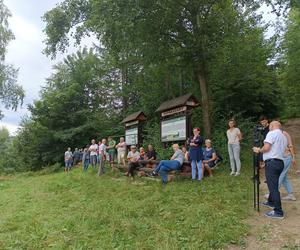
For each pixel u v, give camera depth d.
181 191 10.04
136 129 19.09
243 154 15.70
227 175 12.02
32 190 14.48
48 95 32.66
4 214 9.86
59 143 32.09
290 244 6.15
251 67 19.89
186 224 7.14
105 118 32.22
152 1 13.68
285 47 28.95
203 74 15.98
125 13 13.34
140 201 9.44
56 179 18.02
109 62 28.80
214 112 18.83
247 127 17.62
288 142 8.61
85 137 31.62
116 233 7.03
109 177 15.27
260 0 16.12
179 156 12.08
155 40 15.01
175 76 22.08
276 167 7.46
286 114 30.23
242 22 17.66
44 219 8.73
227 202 8.48
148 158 15.22
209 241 6.28
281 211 7.46
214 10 16.09
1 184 20.09
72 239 6.93
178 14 14.94
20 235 7.46
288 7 15.83
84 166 20.33
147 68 18.48
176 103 14.88
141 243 6.36
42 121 32.25
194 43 15.16
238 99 20.67
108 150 19.27
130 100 31.34
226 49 17.66
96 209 8.96
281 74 29.56
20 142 35.75
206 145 12.80
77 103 32.53
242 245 6.22
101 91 33.81
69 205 10.15
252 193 9.29
